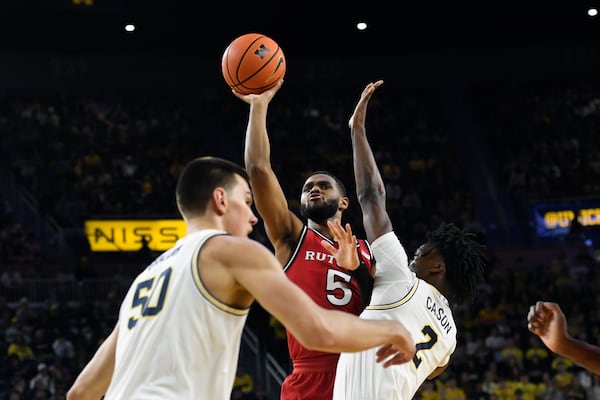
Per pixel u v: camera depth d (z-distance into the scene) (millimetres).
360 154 4293
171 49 25203
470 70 26547
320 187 4523
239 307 2734
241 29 24234
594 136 24156
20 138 22125
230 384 2736
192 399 2619
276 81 4309
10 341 14695
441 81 26547
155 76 25547
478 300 17109
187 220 2936
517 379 14383
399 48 26188
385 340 2781
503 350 15250
